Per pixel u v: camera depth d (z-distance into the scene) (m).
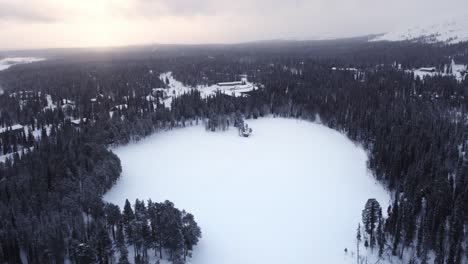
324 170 129.38
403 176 107.69
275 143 163.75
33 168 110.62
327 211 100.19
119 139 162.38
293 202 106.06
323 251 82.81
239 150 154.88
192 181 122.75
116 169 120.31
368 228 84.31
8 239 71.25
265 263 79.31
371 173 124.12
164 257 78.50
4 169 113.25
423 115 163.00
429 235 77.06
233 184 119.69
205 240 87.62
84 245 69.31
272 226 93.62
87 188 96.38
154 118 186.75
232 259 80.69
